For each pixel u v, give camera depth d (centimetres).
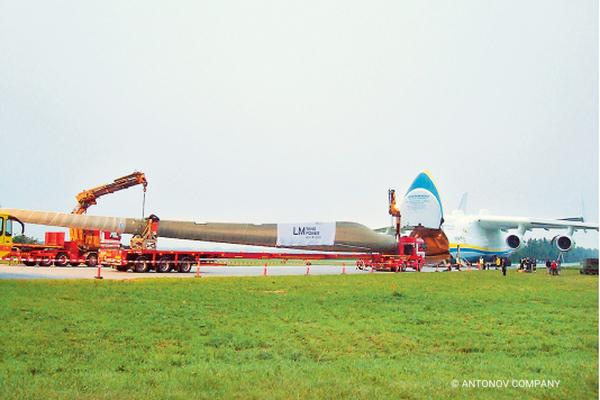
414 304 1991
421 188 4475
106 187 3822
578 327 1588
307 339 1325
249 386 898
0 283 2127
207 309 1714
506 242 5572
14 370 967
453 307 1936
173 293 2050
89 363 1040
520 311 1878
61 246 3697
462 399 891
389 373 1009
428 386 939
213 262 3569
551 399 914
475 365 1103
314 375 979
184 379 929
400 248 4300
